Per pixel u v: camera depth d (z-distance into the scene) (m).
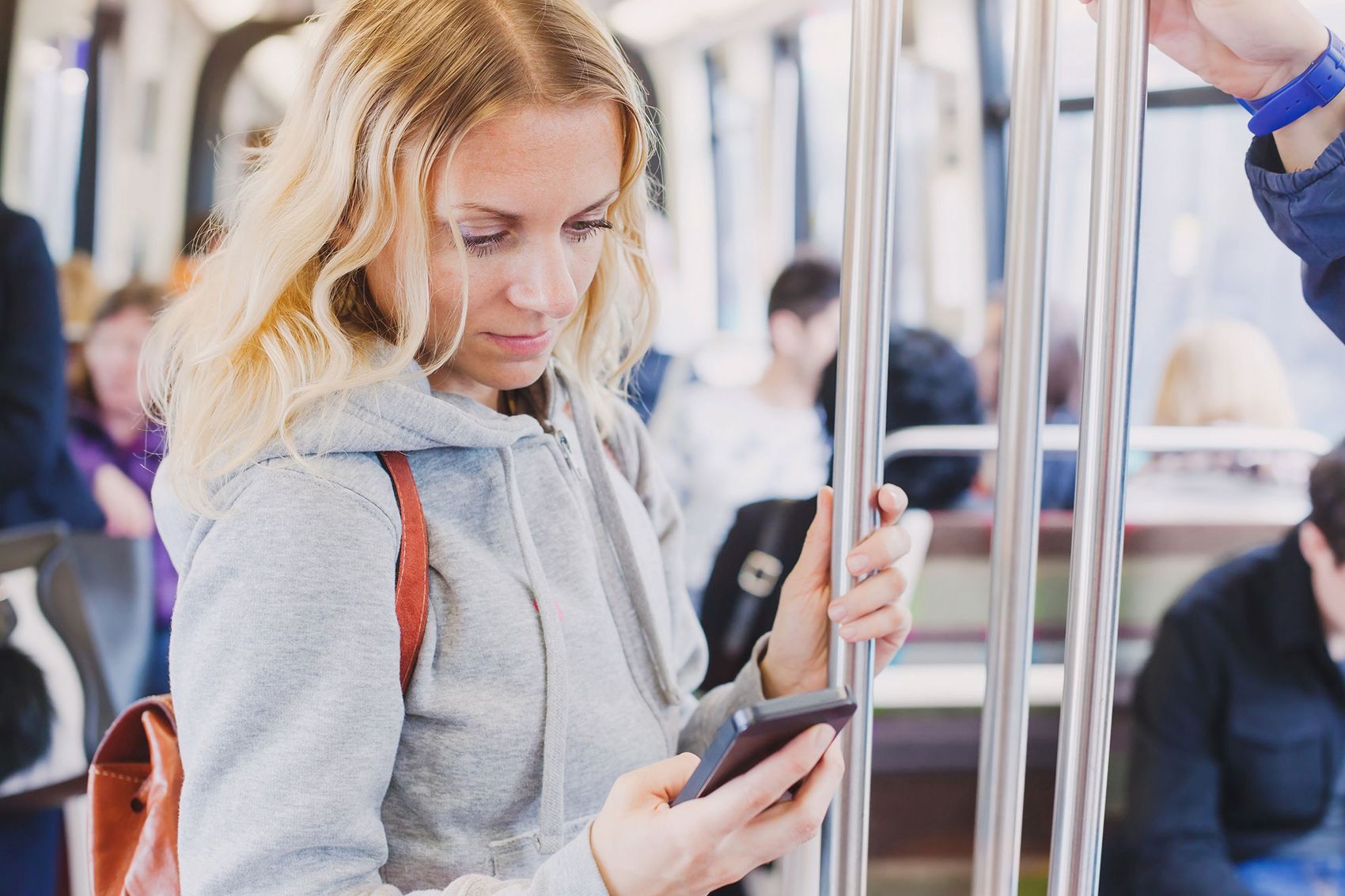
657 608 0.94
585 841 0.64
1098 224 0.66
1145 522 2.46
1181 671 2.17
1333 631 2.11
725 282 4.42
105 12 3.98
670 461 3.90
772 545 2.33
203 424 0.72
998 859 0.71
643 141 0.77
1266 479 2.73
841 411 0.73
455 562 0.76
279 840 0.65
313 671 0.67
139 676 2.64
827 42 4.33
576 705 0.80
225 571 0.68
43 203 3.98
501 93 0.68
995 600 0.70
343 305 0.78
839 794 0.75
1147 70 0.65
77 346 3.65
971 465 3.21
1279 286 3.08
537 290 0.73
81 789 2.13
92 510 3.37
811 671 0.91
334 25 0.73
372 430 0.73
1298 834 2.12
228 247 0.76
